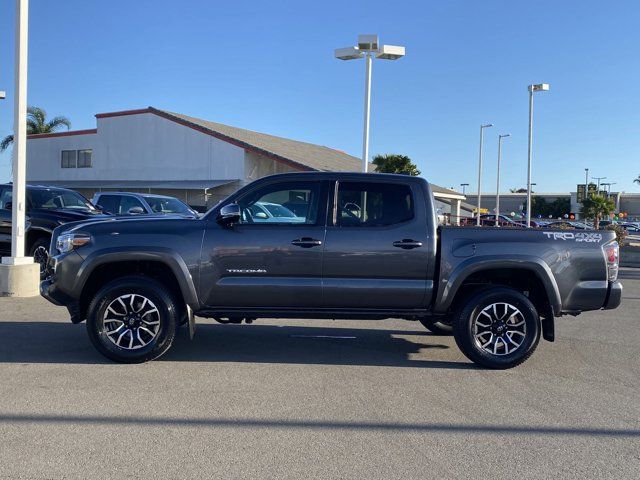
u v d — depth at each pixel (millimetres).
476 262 6109
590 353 7090
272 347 7109
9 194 12305
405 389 5551
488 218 46594
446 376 6008
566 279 6207
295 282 6141
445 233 6191
